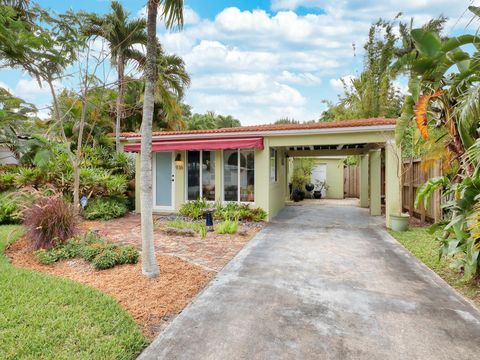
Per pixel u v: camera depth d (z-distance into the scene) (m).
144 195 6.73
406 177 16.56
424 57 7.09
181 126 27.97
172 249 9.62
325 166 30.41
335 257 8.86
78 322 4.60
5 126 16.31
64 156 15.81
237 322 4.99
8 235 9.37
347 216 17.44
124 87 20.25
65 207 9.25
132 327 4.61
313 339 4.50
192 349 4.23
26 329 4.35
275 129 14.75
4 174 15.80
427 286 6.61
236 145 14.58
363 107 28.47
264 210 15.34
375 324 4.96
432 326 4.90
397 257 8.85
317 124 14.53
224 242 10.66
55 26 12.94
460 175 7.39
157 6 6.70
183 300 5.80
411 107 8.55
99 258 7.39
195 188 17.11
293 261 8.45
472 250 6.11
